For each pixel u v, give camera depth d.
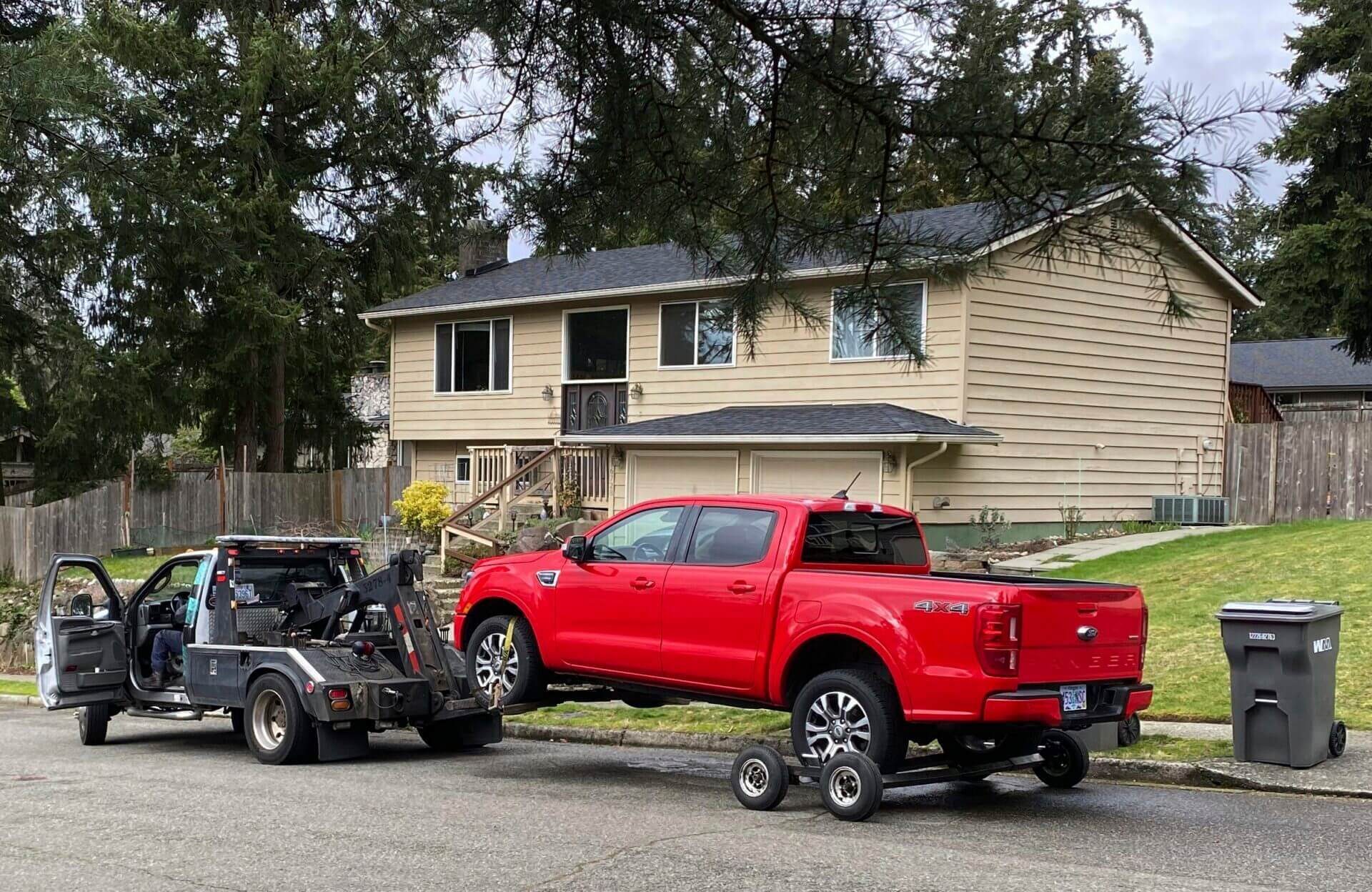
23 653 23.56
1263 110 5.98
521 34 7.78
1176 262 6.96
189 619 11.73
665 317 24.19
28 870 6.46
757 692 8.47
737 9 7.33
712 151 8.10
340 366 34.28
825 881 6.02
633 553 9.42
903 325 7.67
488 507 24.73
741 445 21.41
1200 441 23.70
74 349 27.86
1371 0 25.92
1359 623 12.21
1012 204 6.94
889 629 7.69
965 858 6.50
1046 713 7.42
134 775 9.87
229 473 27.58
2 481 32.09
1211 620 13.26
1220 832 7.14
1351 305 26.45
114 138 25.88
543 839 7.05
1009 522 20.48
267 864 6.51
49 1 28.27
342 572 12.04
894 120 7.23
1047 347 20.98
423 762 10.53
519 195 8.48
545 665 9.86
